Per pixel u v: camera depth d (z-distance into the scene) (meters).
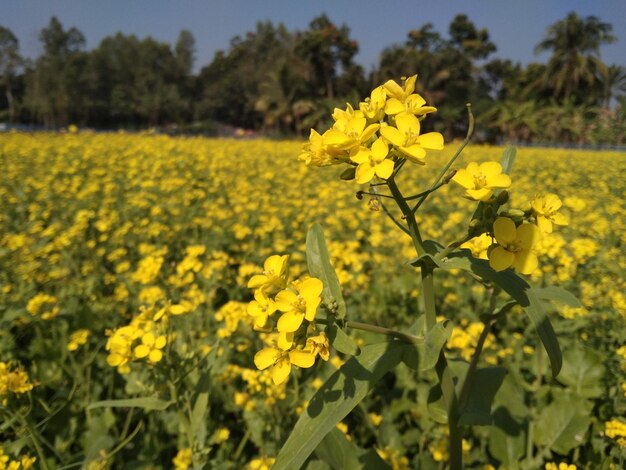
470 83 45.69
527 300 1.40
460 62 44.78
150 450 2.85
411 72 44.19
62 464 2.75
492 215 1.47
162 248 6.39
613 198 10.66
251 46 98.12
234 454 3.00
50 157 13.91
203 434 2.67
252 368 3.67
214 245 6.78
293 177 12.27
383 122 1.54
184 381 2.69
